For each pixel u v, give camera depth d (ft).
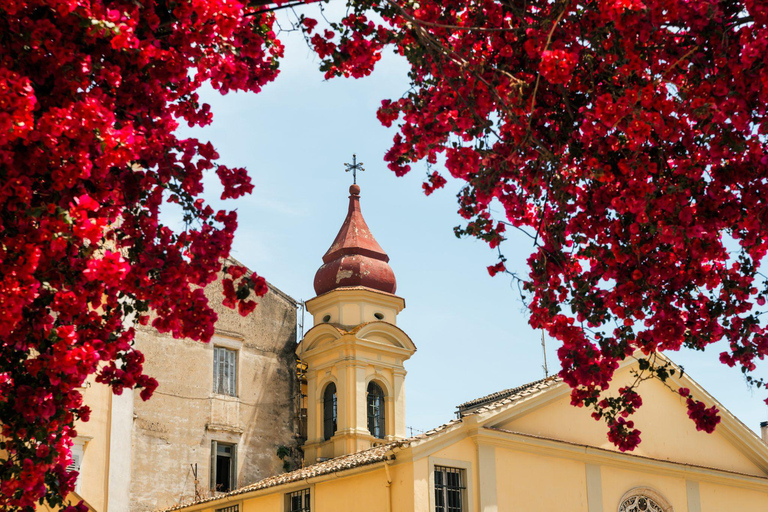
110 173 22.25
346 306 102.58
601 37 25.82
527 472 73.61
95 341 21.45
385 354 100.94
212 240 25.80
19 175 18.88
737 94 23.73
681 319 29.19
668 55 25.72
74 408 24.45
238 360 99.96
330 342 100.07
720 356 30.71
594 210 29.45
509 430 73.87
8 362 22.30
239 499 79.15
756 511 92.84
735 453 93.71
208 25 23.00
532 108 25.89
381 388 100.48
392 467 66.80
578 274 31.48
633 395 32.68
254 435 98.53
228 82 28.71
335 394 99.35
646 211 26.94
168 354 93.76
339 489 70.59
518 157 28.89
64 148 18.49
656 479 84.33
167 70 23.02
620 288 28.89
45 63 19.71
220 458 95.91
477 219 32.27
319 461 94.12
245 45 28.55
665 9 23.11
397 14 29.25
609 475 80.28
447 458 68.23
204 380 96.07
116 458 76.28
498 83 28.27
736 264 30.45
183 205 26.53
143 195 25.13
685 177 26.09
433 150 32.14
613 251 28.76
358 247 107.65
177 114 28.86
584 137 27.14
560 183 29.40
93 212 21.15
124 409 78.69
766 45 22.47
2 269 18.13
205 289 99.09
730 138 24.80
